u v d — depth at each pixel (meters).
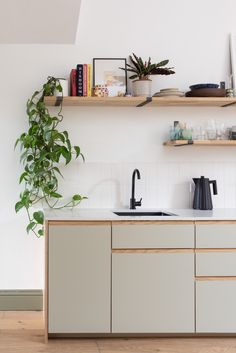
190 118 4.41
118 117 4.36
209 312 3.67
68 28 4.18
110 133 4.36
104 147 4.36
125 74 4.32
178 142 4.06
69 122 4.33
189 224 3.66
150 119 4.39
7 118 4.28
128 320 3.64
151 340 3.67
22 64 4.29
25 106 4.29
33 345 3.54
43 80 4.30
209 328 3.67
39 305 4.34
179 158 4.41
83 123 4.34
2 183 4.29
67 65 4.32
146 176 4.39
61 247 3.61
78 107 4.33
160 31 4.38
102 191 4.36
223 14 4.42
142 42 4.37
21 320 4.09
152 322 3.65
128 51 4.36
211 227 3.67
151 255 3.65
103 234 3.63
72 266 3.62
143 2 4.37
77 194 4.33
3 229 4.30
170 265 3.65
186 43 4.39
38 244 4.33
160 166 4.40
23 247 4.32
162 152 4.39
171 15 4.39
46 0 3.94
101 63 4.32
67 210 4.21
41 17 4.07
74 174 4.34
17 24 4.12
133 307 3.64
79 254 3.62
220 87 4.28
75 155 4.32
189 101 4.11
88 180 4.34
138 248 3.64
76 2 3.97
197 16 4.40
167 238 3.65
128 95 4.13
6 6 3.96
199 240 3.66
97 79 4.30
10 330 3.84
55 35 4.24
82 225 3.62
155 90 4.38
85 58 4.33
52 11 4.03
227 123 4.43
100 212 4.04
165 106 4.39
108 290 3.63
